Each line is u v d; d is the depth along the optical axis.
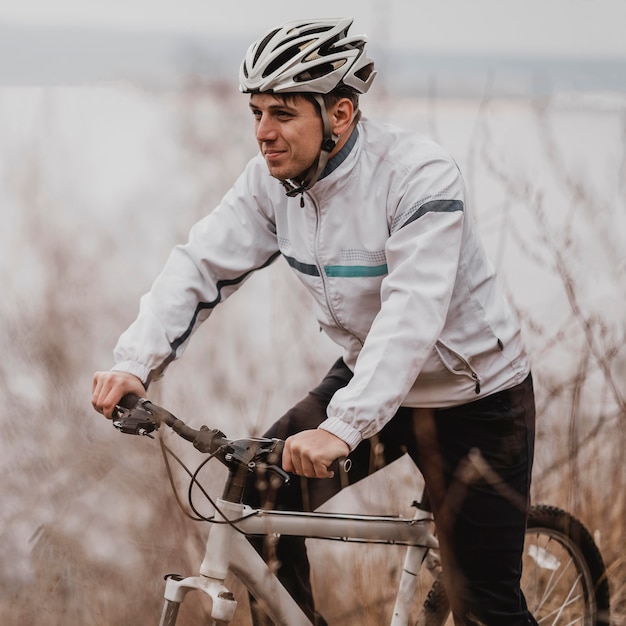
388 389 6.20
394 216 6.73
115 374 6.77
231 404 9.76
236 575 6.66
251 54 6.52
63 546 8.00
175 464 8.41
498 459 7.21
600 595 8.52
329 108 6.55
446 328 7.05
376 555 8.09
